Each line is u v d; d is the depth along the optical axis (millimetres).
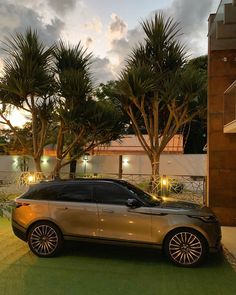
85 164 26469
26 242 7590
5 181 18750
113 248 7535
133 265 6430
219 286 5402
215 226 6461
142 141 14867
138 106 14062
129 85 13273
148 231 6523
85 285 5391
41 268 6238
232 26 10477
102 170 26266
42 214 7016
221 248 7395
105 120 14836
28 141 24438
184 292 5141
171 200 7617
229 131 10328
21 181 15773
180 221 6391
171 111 14219
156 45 14156
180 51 14430
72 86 14125
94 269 6184
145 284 5457
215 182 10719
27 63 13711
